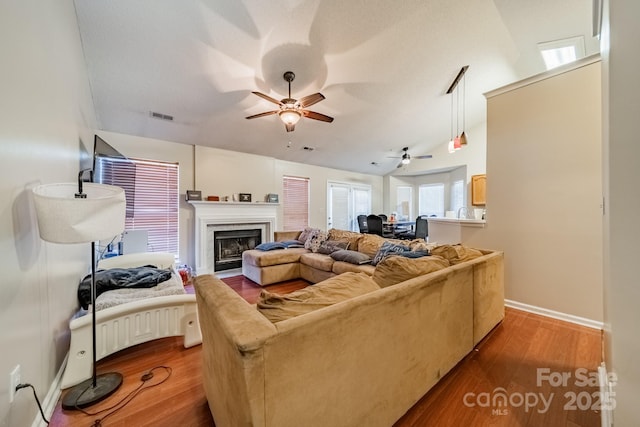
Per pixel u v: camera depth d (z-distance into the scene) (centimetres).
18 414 111
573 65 249
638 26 77
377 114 470
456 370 175
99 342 179
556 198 260
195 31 254
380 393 119
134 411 142
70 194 150
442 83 407
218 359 104
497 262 236
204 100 358
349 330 104
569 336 221
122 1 222
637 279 79
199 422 133
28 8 127
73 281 207
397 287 129
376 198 823
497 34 308
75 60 225
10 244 107
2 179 102
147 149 424
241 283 409
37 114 138
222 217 477
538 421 133
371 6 254
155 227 434
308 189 658
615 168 85
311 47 289
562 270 257
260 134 474
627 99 82
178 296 209
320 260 382
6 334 103
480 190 585
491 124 306
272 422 83
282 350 85
